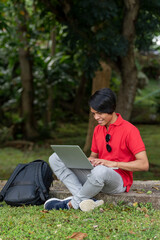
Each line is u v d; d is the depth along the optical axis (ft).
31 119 33.06
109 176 8.81
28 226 8.09
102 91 8.59
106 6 18.01
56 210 9.30
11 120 36.55
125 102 20.30
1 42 27.99
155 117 38.99
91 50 19.69
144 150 8.77
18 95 34.50
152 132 31.63
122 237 7.30
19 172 10.10
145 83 45.34
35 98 35.14
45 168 9.91
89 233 7.52
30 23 27.35
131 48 19.52
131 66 19.98
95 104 8.54
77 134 34.04
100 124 8.89
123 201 9.39
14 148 29.50
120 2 20.29
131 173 9.67
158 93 42.11
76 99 43.93
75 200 9.14
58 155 9.30
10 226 8.16
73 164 9.20
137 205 9.24
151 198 9.27
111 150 9.18
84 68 19.93
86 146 19.01
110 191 9.39
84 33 19.52
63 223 8.26
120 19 20.39
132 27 19.10
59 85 36.68
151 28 19.34
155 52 40.60
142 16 19.29
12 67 35.01
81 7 18.84
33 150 27.78
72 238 7.33
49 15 22.50
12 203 9.66
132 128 8.98
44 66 31.83
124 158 9.13
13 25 28.86
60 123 39.78
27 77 32.24
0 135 32.48
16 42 27.73
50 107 34.88
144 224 8.00
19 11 26.18
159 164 20.54
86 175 9.39
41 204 9.89
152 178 17.81
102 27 19.62
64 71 35.53
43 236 7.46
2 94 37.60
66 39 19.95
